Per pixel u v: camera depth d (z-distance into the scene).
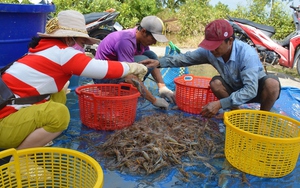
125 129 2.96
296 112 4.03
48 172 2.08
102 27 7.50
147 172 2.43
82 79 5.08
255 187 2.34
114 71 2.50
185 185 2.33
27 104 2.30
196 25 11.47
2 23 3.04
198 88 3.59
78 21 2.41
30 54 2.36
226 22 3.03
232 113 2.80
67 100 4.04
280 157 2.37
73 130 3.14
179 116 3.55
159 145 2.64
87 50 6.83
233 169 2.56
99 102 3.01
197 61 3.68
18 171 1.97
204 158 2.70
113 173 2.43
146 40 3.52
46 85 2.33
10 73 2.24
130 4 12.67
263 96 3.29
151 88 4.78
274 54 6.19
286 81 6.13
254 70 3.08
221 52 3.11
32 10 3.24
